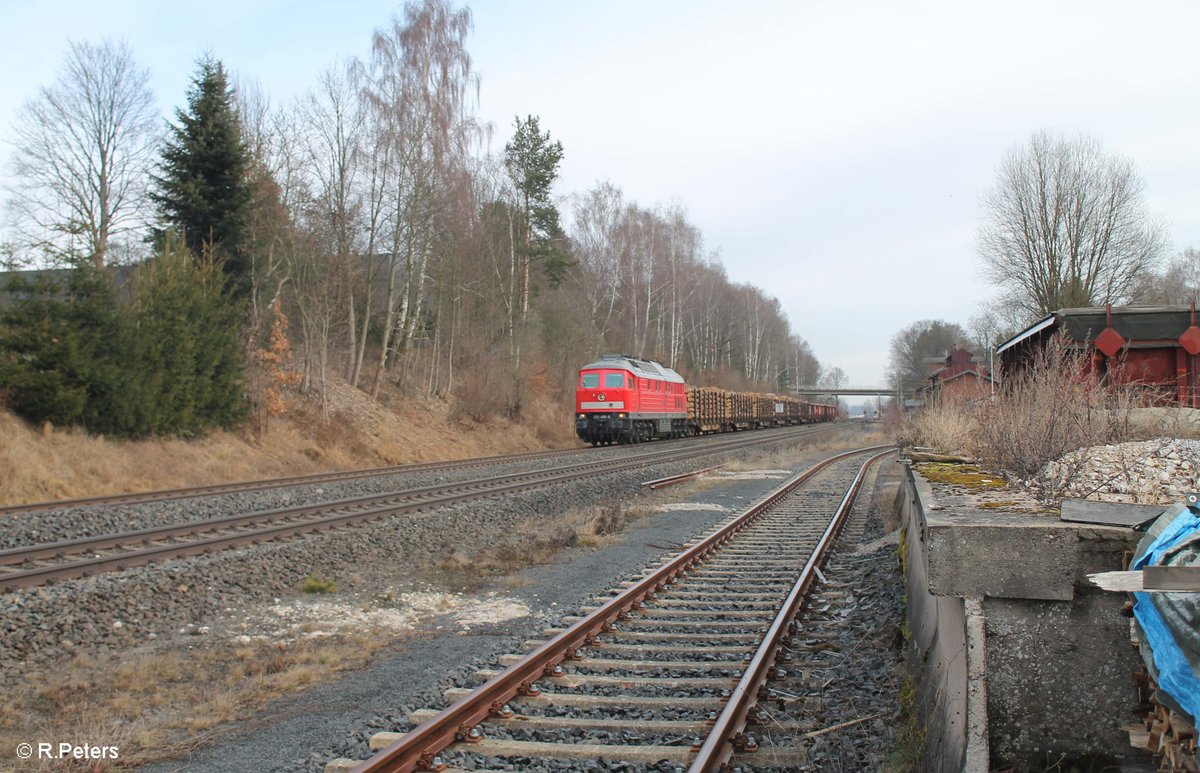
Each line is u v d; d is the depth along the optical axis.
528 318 47.28
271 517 14.03
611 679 6.54
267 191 32.19
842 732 5.46
